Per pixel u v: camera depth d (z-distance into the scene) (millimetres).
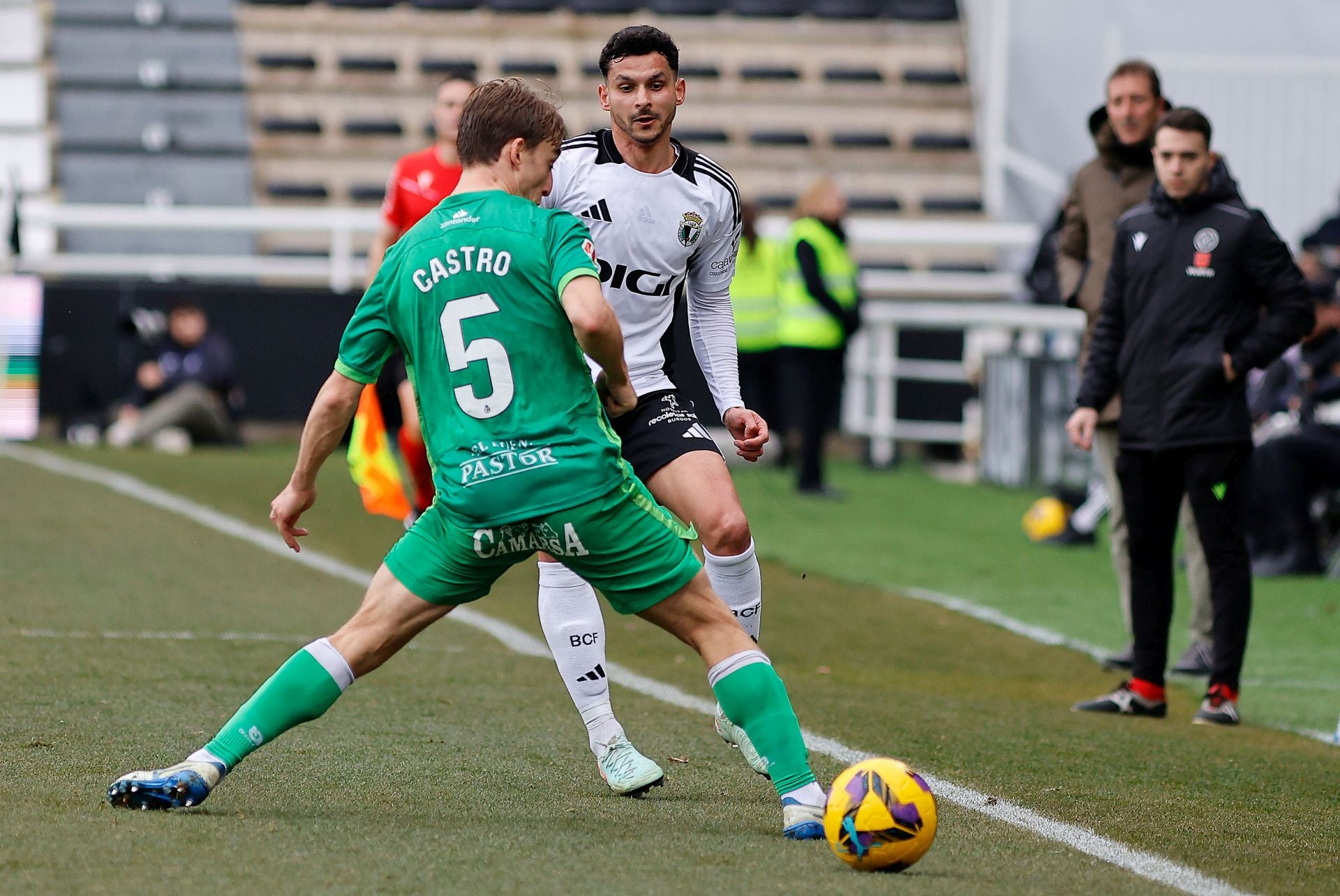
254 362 46281
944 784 15602
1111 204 23531
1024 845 13250
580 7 69875
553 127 13367
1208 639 24000
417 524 13367
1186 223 20391
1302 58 60812
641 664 22625
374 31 67625
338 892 10977
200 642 22297
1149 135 23094
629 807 14125
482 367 12750
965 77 69312
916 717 19297
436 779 14945
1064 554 35250
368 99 66000
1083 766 16953
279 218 48438
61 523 32094
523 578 30344
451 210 13047
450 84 26000
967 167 66062
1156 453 20406
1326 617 28828
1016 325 48375
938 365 50094
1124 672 24328
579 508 12727
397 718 17859
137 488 37188
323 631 23859
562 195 15641
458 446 12844
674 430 15469
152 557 29375
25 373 45750
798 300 41688
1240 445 20344
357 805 13734
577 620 15125
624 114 15344
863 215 63688
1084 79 64125
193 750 15523
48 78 64188
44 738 15812
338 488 39188
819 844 12875
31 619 23125
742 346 45812
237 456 43906
